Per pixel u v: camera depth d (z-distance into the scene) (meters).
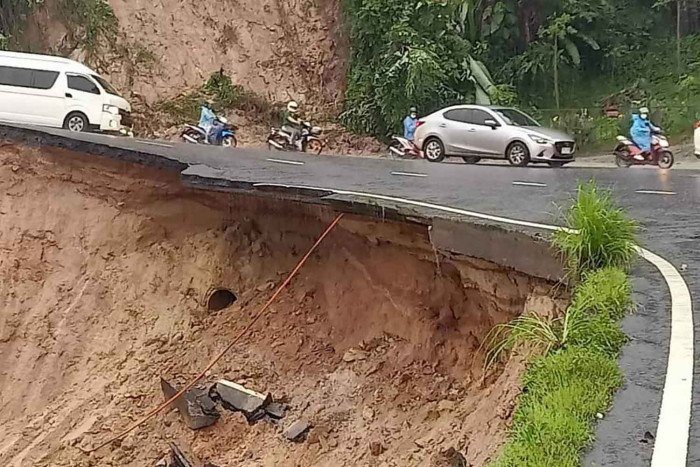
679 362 4.72
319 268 12.66
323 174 14.72
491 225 8.34
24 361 14.32
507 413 6.08
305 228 12.90
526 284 7.77
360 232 11.22
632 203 11.17
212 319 13.54
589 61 31.84
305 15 32.16
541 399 4.58
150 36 29.67
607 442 3.94
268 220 13.69
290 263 13.28
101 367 13.65
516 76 31.33
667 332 5.23
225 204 14.24
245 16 31.41
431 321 10.38
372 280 11.59
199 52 30.27
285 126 25.23
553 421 4.13
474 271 8.72
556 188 13.07
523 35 32.22
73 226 15.54
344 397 10.68
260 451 10.59
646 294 6.04
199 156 16.64
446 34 29.78
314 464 9.89
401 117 29.02
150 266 14.70
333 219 11.62
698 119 27.02
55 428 12.62
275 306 12.81
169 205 14.95
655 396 4.34
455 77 29.23
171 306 14.16
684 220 9.54
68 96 20.75
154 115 28.27
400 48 29.39
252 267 13.73
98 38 28.55
